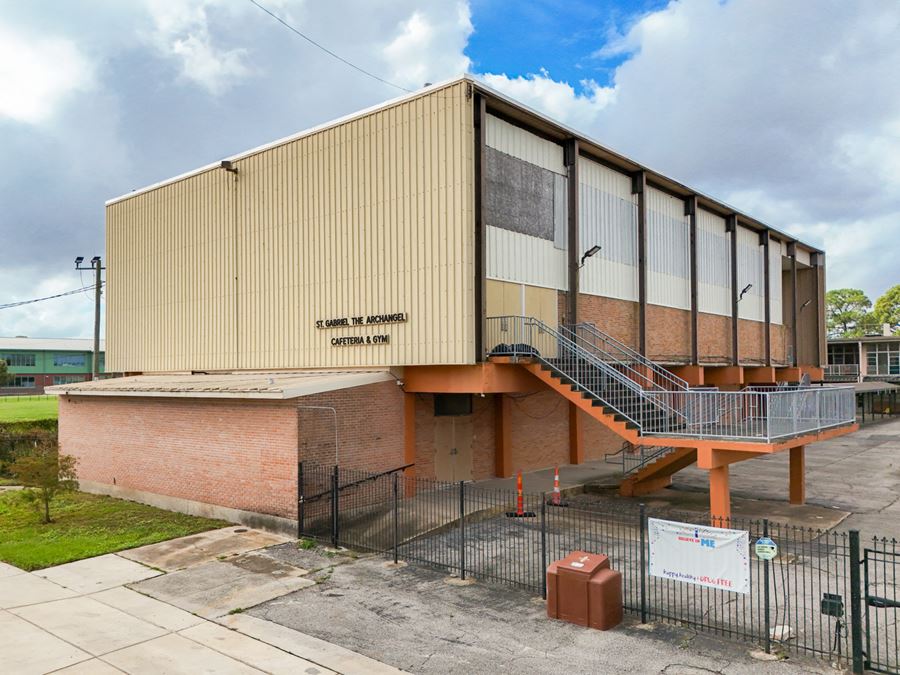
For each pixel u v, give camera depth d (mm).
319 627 10008
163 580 12219
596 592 9875
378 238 18984
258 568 12875
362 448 17234
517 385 18406
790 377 37500
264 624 10133
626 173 24984
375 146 19156
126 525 16453
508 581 11930
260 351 22266
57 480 17266
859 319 105500
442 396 20438
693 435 15383
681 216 28422
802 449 19453
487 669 8602
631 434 16328
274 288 21891
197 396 17172
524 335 19641
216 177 24031
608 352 23328
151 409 19234
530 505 18422
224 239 23672
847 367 67000
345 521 16031
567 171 21766
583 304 22375
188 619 10344
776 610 9789
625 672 8484
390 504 17453
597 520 16781
